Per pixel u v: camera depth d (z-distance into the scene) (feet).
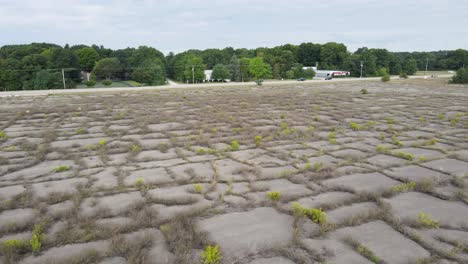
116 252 11.98
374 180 20.06
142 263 11.25
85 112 49.88
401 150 27.37
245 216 15.20
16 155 25.59
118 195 17.48
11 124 39.96
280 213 15.53
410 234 13.56
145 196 17.33
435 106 58.49
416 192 18.31
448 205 16.67
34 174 20.99
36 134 34.09
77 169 21.98
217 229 13.96
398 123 40.83
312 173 21.02
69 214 14.87
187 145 28.43
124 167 22.47
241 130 35.29
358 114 48.42
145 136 32.81
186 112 49.24
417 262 11.62
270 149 27.40
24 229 13.84
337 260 11.68
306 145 28.91
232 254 12.07
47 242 12.64
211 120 41.83
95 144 29.09
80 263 11.29
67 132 34.99
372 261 11.66
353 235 13.52
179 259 11.51
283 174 20.84
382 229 14.08
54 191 17.92
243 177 20.44
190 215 14.96
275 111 50.93
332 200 16.90
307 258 11.76
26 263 11.37
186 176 20.52
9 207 15.87
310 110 52.39
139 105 59.26
